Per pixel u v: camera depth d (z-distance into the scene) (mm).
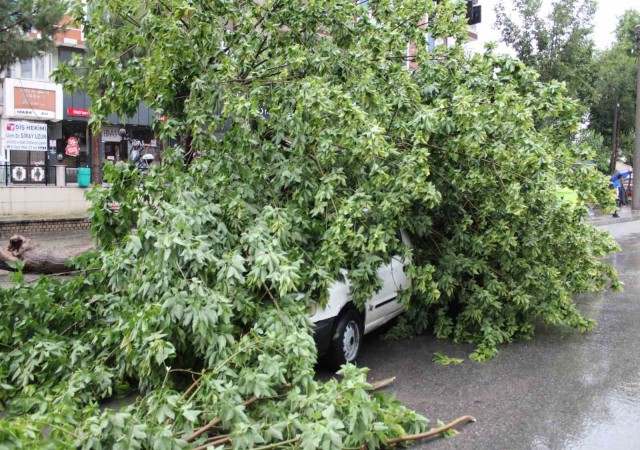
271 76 7090
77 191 18797
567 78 21266
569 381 5711
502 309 7094
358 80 6707
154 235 4996
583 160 7090
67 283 6176
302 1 7539
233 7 7285
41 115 24828
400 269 7004
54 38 13164
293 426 3871
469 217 6855
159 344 4293
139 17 7391
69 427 3836
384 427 3912
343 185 6316
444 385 5641
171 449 3607
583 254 7652
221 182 6117
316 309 5664
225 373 4352
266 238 5441
